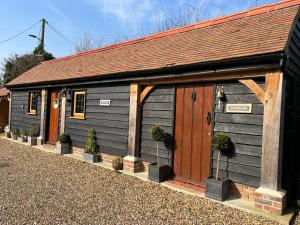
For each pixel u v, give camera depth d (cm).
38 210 457
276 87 472
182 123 642
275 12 595
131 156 732
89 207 481
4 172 697
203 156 595
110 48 1072
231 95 549
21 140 1237
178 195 553
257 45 501
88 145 869
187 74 593
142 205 498
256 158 506
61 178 660
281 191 473
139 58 777
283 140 498
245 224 427
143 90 729
